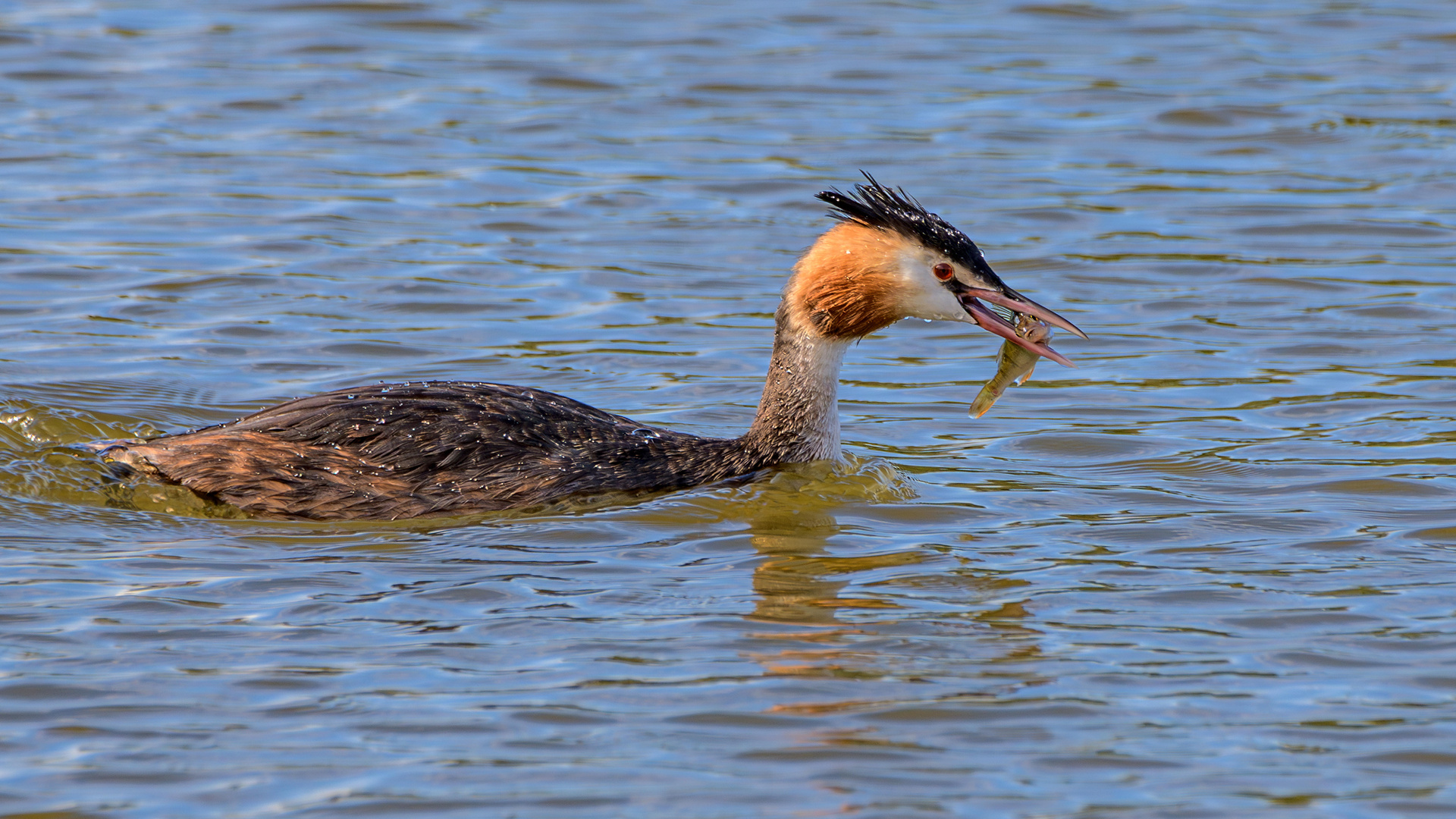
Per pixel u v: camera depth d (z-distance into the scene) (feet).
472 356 56.70
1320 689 33.22
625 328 59.93
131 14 99.30
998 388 46.55
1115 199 74.59
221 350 56.29
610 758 30.35
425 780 29.48
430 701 32.42
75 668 33.53
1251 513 43.62
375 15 99.91
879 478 46.11
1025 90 89.56
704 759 30.35
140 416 50.03
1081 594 38.06
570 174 76.69
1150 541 41.68
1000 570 39.63
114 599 36.91
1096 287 64.80
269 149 78.59
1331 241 69.56
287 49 93.50
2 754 30.25
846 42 97.91
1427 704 32.50
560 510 43.24
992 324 45.11
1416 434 49.80
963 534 42.22
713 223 71.10
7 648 34.24
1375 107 86.69
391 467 43.04
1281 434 50.14
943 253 44.88
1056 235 70.23
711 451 46.16
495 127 82.58
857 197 56.80
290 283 63.00
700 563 39.86
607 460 44.70
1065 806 28.78
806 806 28.73
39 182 72.95
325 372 54.85
